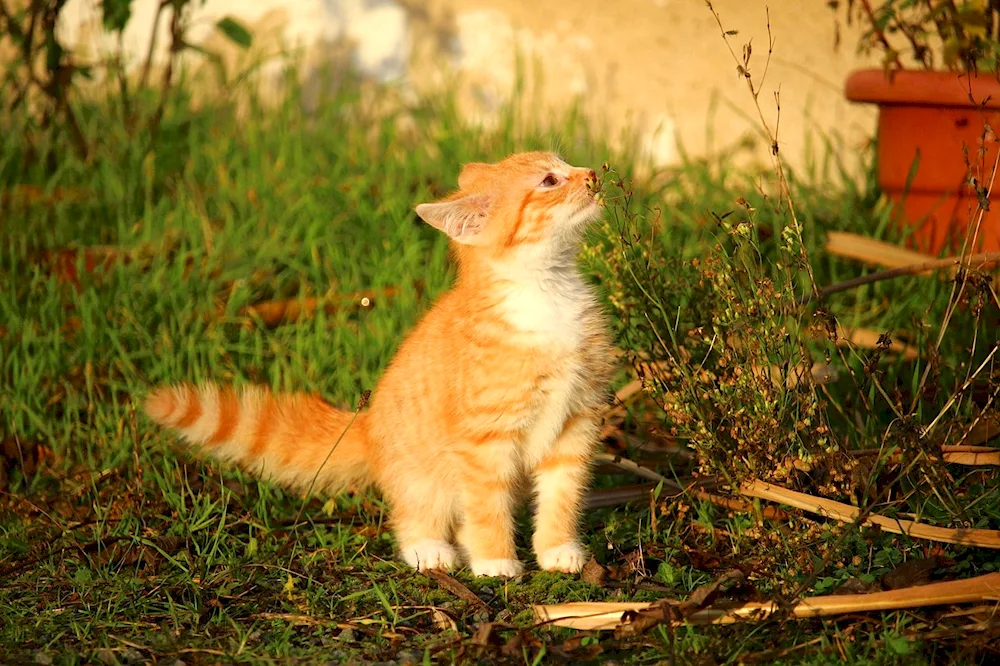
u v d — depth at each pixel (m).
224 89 12.80
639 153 13.02
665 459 7.88
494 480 6.97
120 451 7.95
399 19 13.88
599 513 7.61
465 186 7.71
